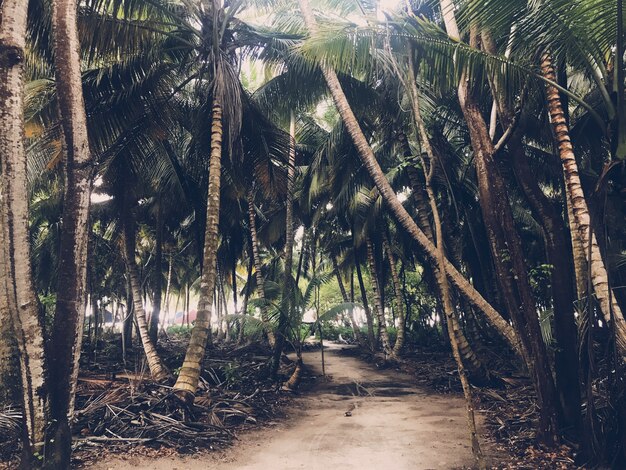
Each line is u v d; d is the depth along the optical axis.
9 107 4.32
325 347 22.19
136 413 6.40
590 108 4.89
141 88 8.85
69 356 4.52
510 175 12.05
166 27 9.53
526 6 4.74
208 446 5.81
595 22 4.49
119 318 29.38
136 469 4.87
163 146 11.98
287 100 11.36
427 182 5.75
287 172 11.43
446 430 6.63
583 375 5.40
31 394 4.27
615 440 4.62
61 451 4.30
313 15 9.45
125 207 11.53
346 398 9.68
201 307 7.59
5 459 4.80
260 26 10.77
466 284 7.73
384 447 5.88
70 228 4.64
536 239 16.48
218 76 8.40
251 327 10.27
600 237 4.93
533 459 5.12
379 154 14.41
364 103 10.92
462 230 15.33
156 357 10.16
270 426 7.12
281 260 24.19
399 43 5.93
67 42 4.88
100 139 8.93
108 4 8.04
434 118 10.60
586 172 10.63
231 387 9.48
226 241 19.84
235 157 10.60
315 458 5.49
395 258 21.44
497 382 9.82
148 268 22.39
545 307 12.30
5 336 5.63
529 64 5.53
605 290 4.82
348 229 19.95
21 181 4.36
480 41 6.64
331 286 31.47
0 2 4.63
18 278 4.29
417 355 16.31
